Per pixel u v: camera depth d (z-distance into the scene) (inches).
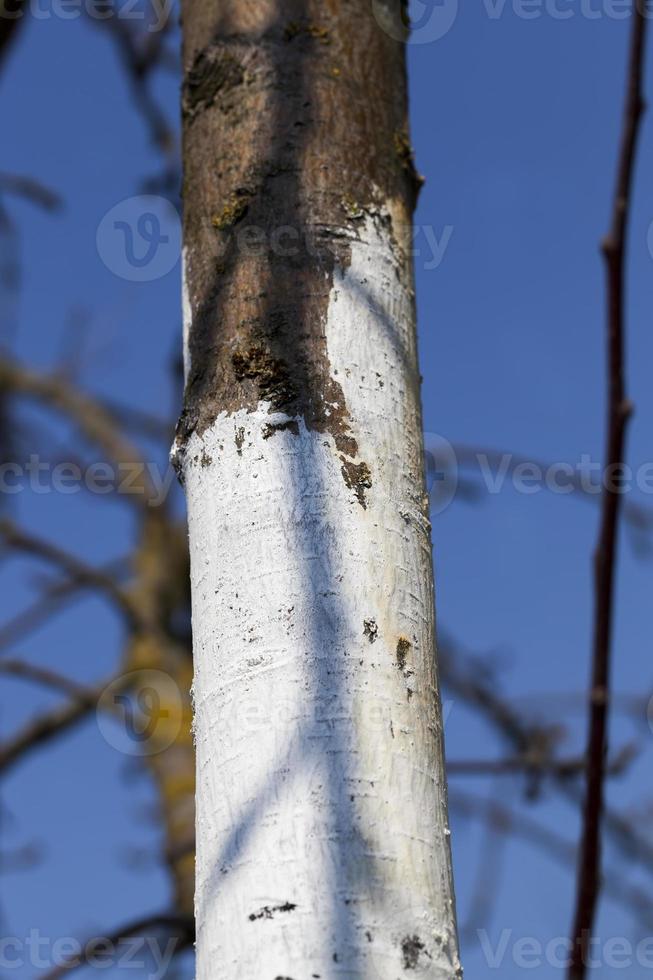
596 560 128.9
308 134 128.8
